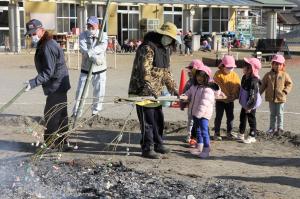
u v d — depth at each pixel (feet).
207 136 26.68
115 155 26.94
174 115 39.17
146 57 25.77
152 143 26.58
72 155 26.68
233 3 143.13
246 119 30.78
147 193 20.22
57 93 27.30
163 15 144.66
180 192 20.39
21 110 40.47
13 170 23.22
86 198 19.56
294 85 61.82
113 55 114.62
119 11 137.28
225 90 30.07
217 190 20.79
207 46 136.46
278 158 26.68
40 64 27.07
